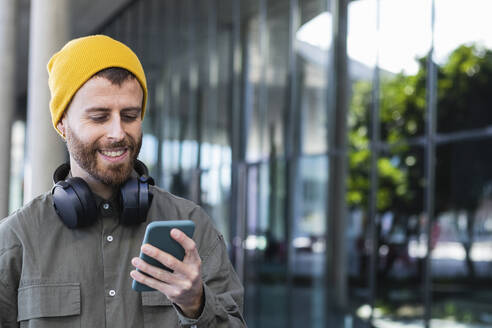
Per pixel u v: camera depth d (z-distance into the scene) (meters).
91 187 1.33
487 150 5.15
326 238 6.99
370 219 6.36
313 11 7.35
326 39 7.08
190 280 1.09
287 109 7.77
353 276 6.56
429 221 5.67
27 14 13.06
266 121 8.23
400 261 5.98
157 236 1.08
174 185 11.26
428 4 5.76
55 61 1.29
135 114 1.27
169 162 11.59
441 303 5.54
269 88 8.20
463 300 5.32
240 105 8.92
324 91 7.09
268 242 8.05
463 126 5.38
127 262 1.31
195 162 10.41
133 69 1.26
